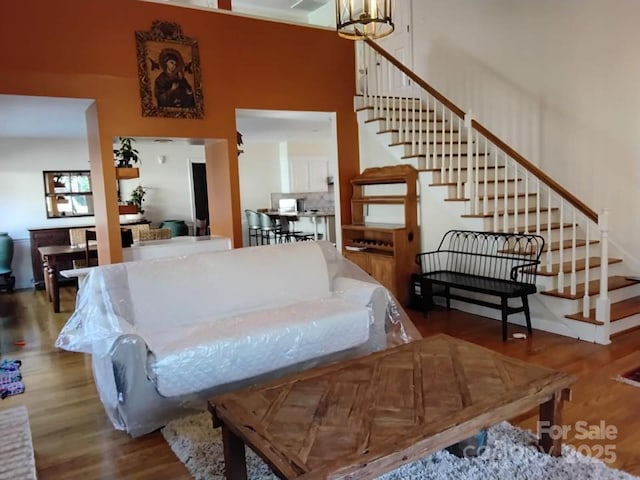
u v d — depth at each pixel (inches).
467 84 239.8
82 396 124.1
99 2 159.6
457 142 218.5
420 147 201.3
